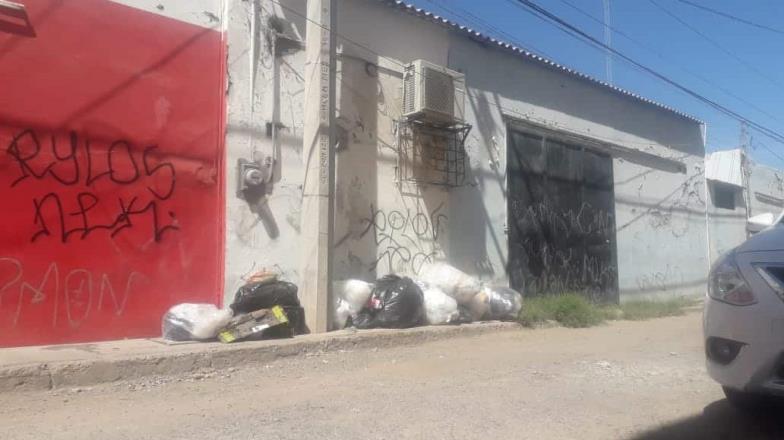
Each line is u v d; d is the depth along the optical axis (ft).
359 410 15.83
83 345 22.00
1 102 21.66
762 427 14.52
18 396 17.37
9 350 20.77
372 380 19.83
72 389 18.24
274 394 17.90
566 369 21.48
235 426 14.40
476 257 37.24
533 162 42.14
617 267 49.37
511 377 20.07
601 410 15.88
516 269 39.93
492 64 39.40
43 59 22.54
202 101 26.32
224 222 26.48
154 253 24.72
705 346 13.83
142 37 24.82
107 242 23.63
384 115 33.04
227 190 26.63
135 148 24.43
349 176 31.19
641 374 20.58
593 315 36.42
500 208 39.14
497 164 39.17
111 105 23.95
